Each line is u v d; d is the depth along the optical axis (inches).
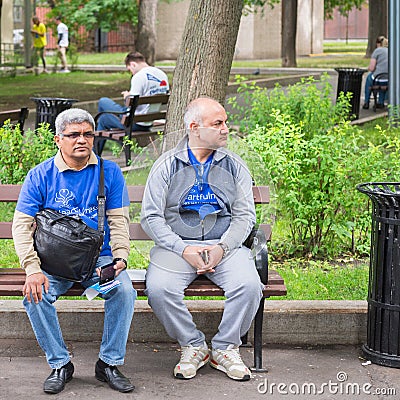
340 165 332.2
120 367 243.3
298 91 508.1
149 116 498.9
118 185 235.8
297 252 341.1
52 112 503.8
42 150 390.0
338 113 504.4
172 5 1617.9
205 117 237.3
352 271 318.3
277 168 330.0
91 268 226.5
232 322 235.9
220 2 365.1
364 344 255.4
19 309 261.9
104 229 235.6
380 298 246.2
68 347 256.7
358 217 339.0
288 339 262.8
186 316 235.8
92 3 1330.0
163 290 232.7
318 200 334.0
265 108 486.3
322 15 1934.1
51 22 1469.0
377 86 784.3
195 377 236.4
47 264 225.3
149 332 263.0
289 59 1362.0
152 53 1035.3
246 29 1667.1
